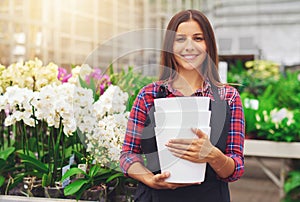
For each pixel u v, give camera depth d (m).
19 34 3.18
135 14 3.31
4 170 1.71
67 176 1.44
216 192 1.31
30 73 1.72
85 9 3.49
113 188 1.58
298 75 3.98
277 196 4.35
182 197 1.29
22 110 1.64
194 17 1.28
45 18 3.31
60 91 1.55
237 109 1.33
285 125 2.68
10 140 1.84
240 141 1.31
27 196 1.60
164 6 3.41
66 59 3.46
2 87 1.70
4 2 3.08
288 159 3.12
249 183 4.86
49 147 1.66
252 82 3.63
